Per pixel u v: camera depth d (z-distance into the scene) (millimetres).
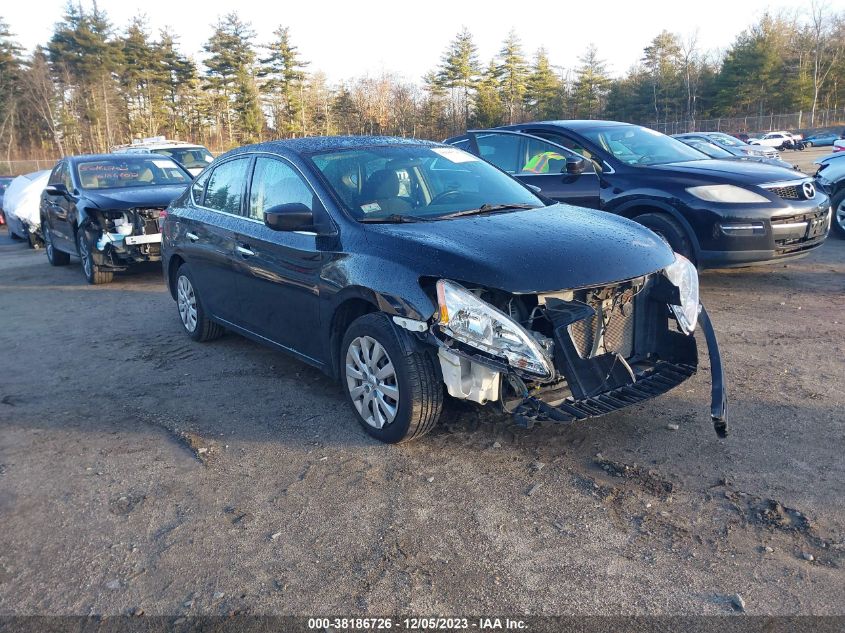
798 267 8305
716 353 3926
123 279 9898
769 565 2891
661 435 4043
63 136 67375
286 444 4172
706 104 72625
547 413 3510
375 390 4059
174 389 5191
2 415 4824
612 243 3846
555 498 3451
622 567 2922
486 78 71875
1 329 7320
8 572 3080
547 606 2717
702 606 2678
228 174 5574
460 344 3568
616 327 3951
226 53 66062
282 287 4684
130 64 68438
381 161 4770
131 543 3250
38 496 3705
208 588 2906
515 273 3471
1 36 67500
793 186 6906
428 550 3090
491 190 4840
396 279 3756
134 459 4078
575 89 74312
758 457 3752
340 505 3480
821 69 68688
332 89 73625
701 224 6762
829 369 4980
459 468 3775
